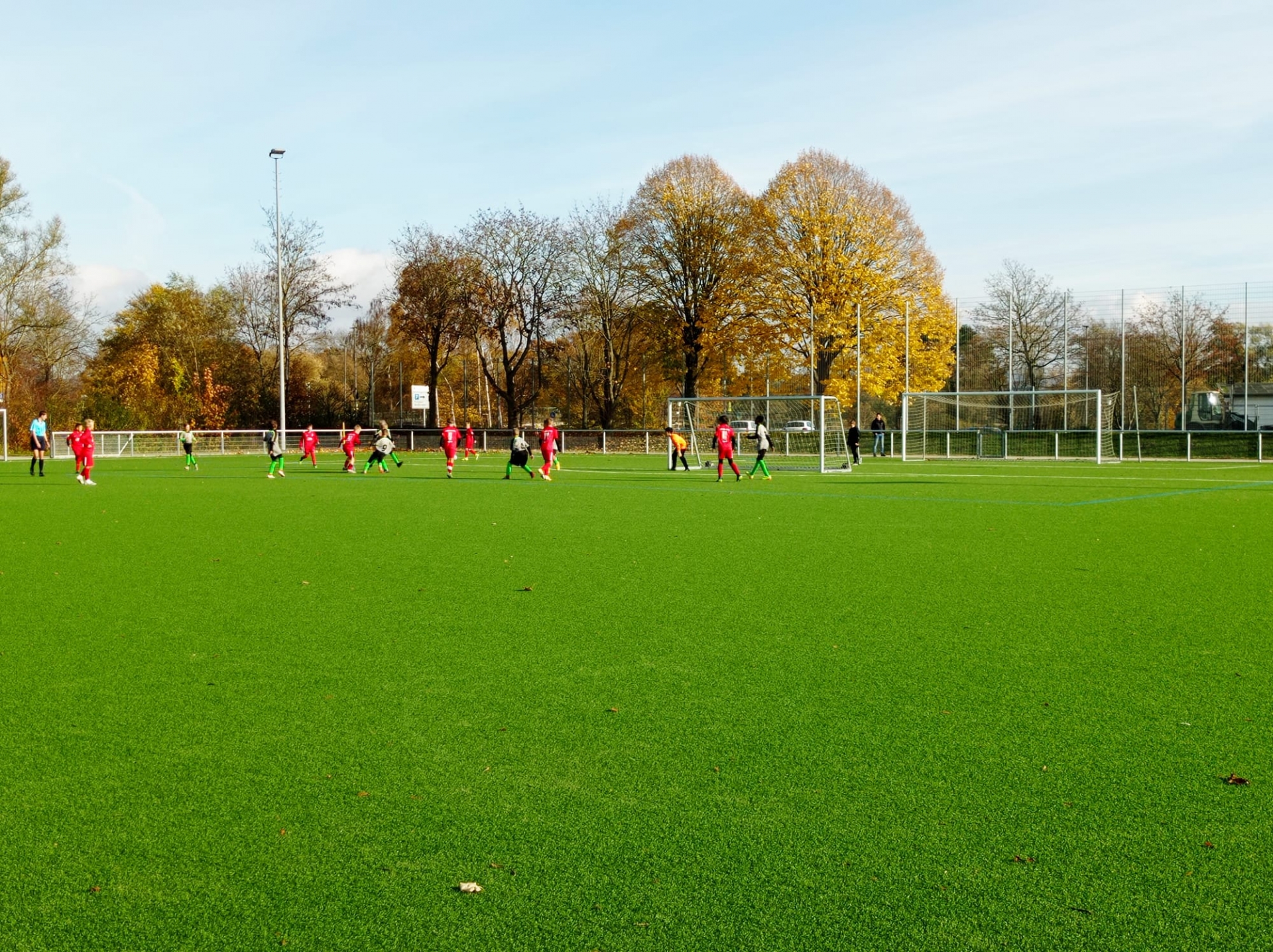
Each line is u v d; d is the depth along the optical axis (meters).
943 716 5.46
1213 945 3.12
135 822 4.08
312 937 3.20
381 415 93.31
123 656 6.90
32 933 3.24
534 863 3.70
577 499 21.59
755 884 3.53
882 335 50.44
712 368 55.16
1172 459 45.19
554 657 6.83
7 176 51.03
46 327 53.44
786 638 7.38
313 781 4.53
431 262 61.47
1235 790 4.36
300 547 12.87
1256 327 52.16
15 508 19.33
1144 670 6.42
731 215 51.94
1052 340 57.28
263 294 62.69
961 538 13.76
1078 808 4.17
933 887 3.49
